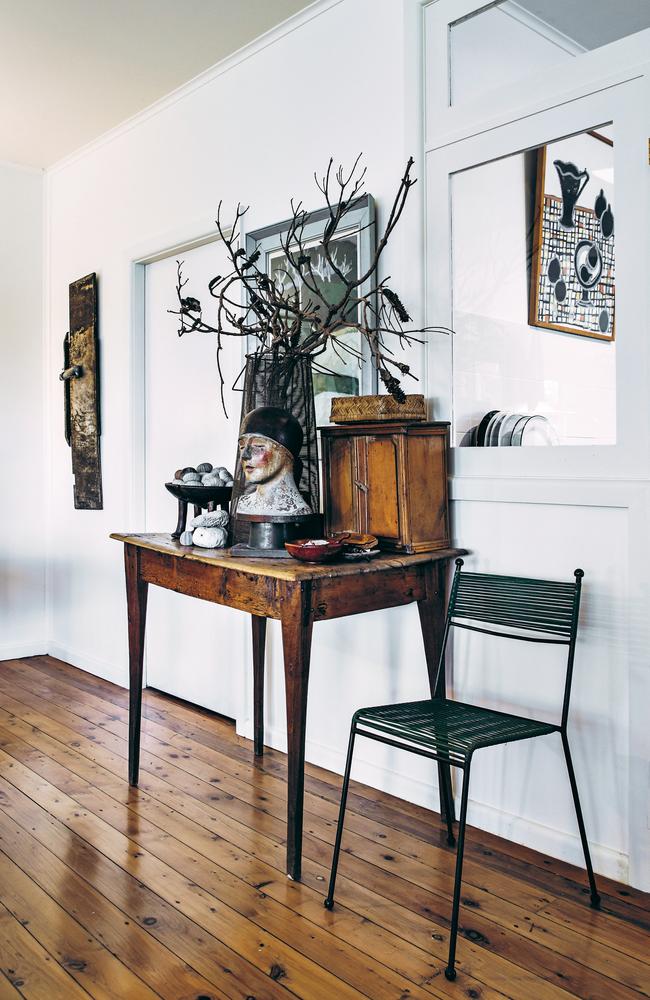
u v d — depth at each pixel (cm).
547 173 227
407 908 197
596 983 169
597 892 202
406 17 258
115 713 358
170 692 387
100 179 418
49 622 476
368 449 242
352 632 281
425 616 239
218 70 335
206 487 258
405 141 260
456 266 251
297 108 301
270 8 291
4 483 459
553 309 227
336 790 271
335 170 286
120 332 404
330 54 288
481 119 241
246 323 326
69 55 326
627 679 210
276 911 195
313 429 265
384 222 270
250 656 323
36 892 203
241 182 328
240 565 215
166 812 252
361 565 215
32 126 399
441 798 241
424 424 236
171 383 382
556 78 223
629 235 209
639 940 185
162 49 321
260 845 230
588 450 218
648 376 205
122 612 409
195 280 364
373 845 231
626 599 210
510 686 237
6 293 457
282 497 235
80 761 296
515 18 232
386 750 271
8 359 459
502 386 239
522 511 233
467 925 190
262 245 314
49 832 237
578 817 200
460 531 247
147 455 399
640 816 206
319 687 295
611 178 212
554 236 226
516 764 235
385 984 168
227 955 178
